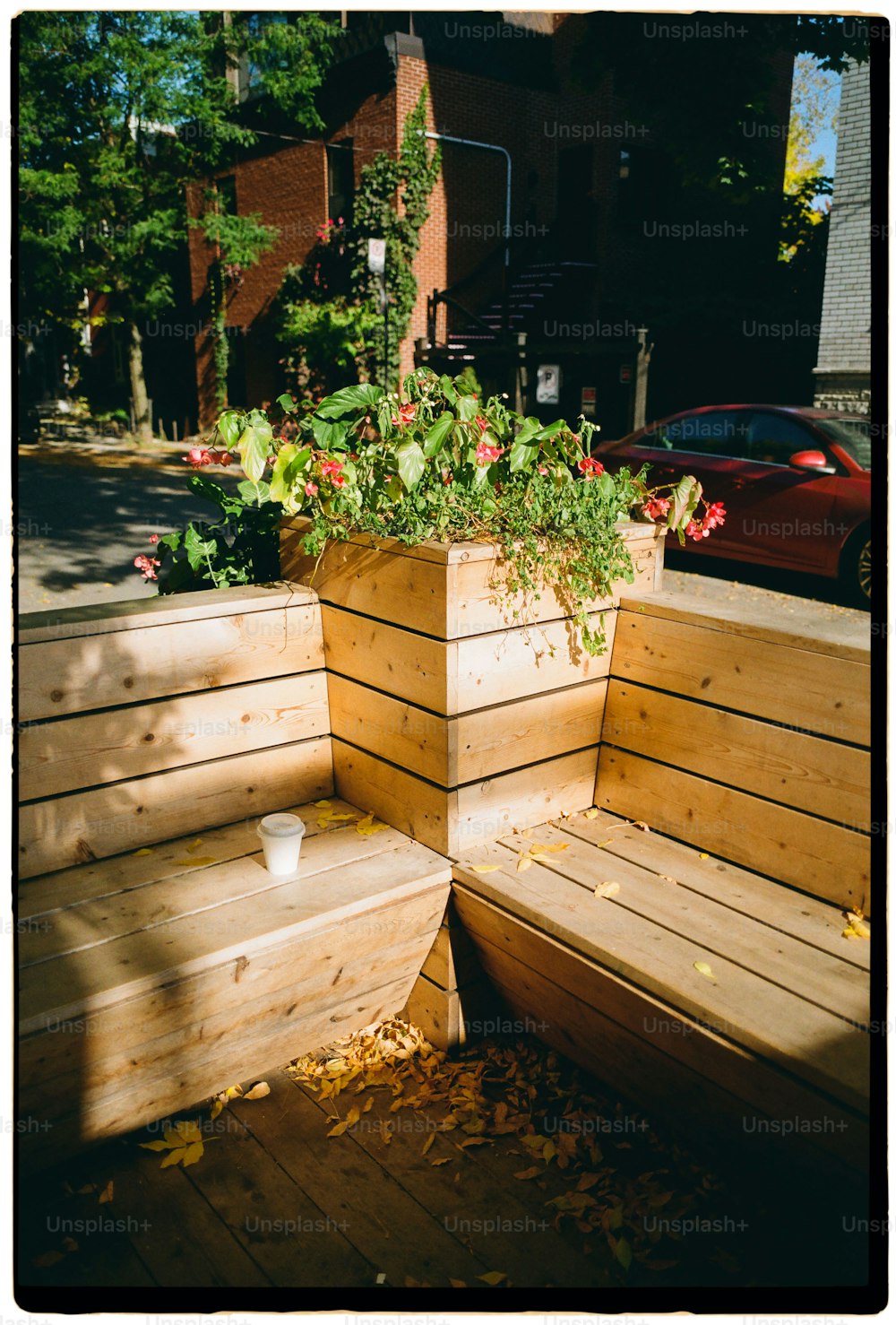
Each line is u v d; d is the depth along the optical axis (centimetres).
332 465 262
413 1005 279
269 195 1738
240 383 1939
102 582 785
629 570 283
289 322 1591
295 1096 251
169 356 2227
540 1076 260
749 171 820
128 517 1080
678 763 277
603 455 859
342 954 244
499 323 1540
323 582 292
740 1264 198
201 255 1958
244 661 280
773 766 251
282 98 1485
